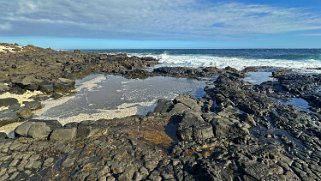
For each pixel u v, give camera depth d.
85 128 16.88
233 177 12.09
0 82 30.61
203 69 47.72
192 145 15.64
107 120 20.02
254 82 37.50
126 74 46.06
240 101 24.80
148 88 34.41
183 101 22.72
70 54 70.88
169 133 17.83
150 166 13.62
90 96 29.64
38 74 38.44
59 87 30.84
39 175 13.25
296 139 17.09
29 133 16.66
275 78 40.31
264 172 12.12
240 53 93.44
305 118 20.34
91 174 13.02
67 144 15.86
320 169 13.13
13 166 13.95
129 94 30.75
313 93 27.89
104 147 15.39
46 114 23.14
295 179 12.09
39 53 65.62
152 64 62.97
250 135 17.62
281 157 14.03
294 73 42.34
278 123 19.75
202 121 18.19
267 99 25.03
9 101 24.44
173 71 46.75
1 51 60.06
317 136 17.39
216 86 32.56
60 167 13.77
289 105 24.00
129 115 22.70
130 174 12.99
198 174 12.66
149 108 24.88
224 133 17.16
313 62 56.31
